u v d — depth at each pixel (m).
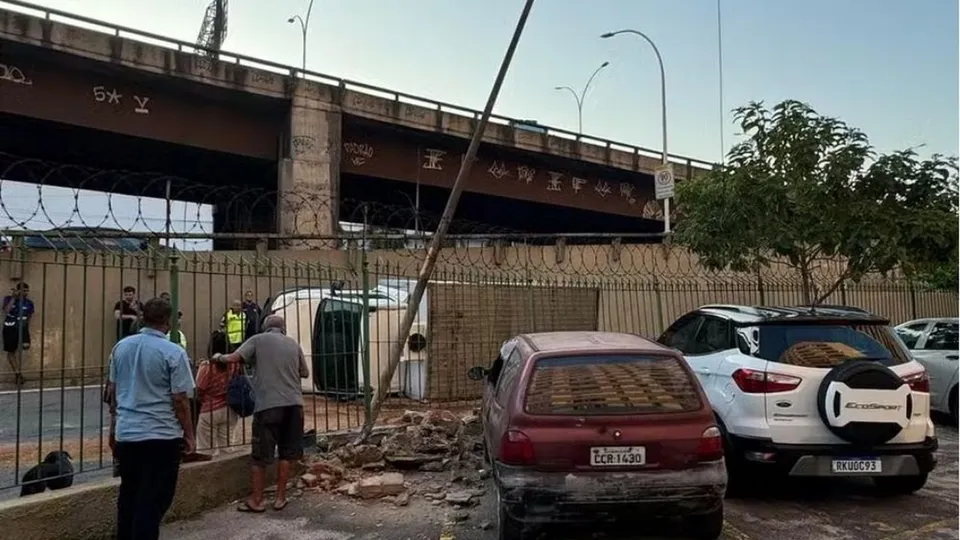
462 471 7.39
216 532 5.85
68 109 20.56
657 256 17.55
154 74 21.31
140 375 5.02
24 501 5.25
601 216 38.50
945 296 18.17
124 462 4.97
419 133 26.95
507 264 17.64
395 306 11.34
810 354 6.46
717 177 10.85
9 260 6.19
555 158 30.41
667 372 5.45
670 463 5.10
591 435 5.11
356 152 26.42
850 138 9.98
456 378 11.45
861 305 16.75
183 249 14.23
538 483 5.05
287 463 6.48
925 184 9.91
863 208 9.74
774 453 6.20
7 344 11.09
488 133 27.98
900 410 6.12
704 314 7.84
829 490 7.03
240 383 7.38
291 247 21.53
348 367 10.60
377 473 7.33
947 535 5.74
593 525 5.85
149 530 4.85
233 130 23.86
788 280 15.65
